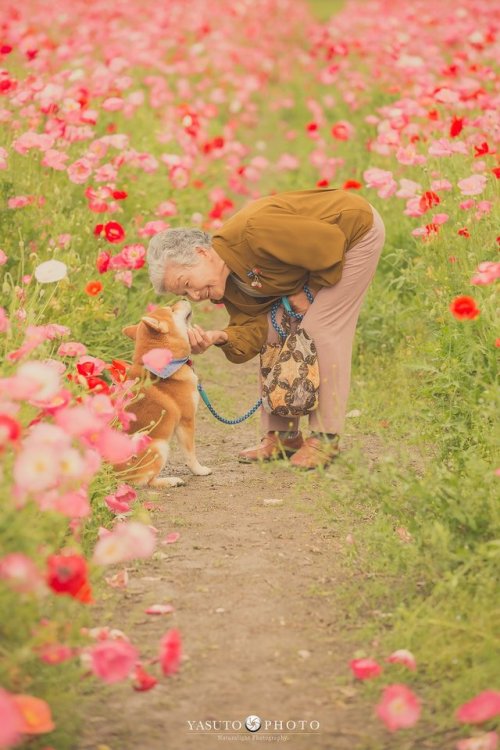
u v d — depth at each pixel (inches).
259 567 251.6
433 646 202.8
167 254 311.3
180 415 311.9
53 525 200.1
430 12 887.7
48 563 177.2
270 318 332.2
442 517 231.9
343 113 818.8
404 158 419.5
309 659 208.8
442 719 184.5
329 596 235.6
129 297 458.6
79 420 189.8
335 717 189.0
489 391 262.7
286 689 198.1
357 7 1059.9
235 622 223.9
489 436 271.6
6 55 556.7
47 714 157.9
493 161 432.1
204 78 882.8
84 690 194.1
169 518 285.3
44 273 250.7
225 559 256.7
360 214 323.9
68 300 375.9
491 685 188.7
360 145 678.5
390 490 240.1
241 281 321.1
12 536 180.2
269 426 340.8
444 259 378.3
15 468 174.4
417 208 373.7
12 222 412.5
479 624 201.8
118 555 182.2
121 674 166.4
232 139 776.3
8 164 432.1
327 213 321.7
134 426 304.0
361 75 765.9
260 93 992.2
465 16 822.5
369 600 231.6
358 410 379.2
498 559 218.1
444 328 332.5
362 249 324.5
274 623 223.6
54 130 439.5
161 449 305.9
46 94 449.1
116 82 531.5
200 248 311.9
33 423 227.1
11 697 158.7
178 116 673.6
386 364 410.3
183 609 229.9
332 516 278.4
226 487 313.9
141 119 679.1
